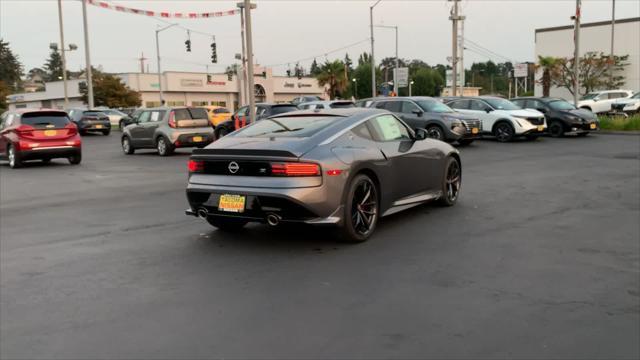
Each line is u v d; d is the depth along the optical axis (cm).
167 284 491
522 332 375
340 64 6606
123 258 580
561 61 5362
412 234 655
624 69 5269
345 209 593
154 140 1902
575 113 2192
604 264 528
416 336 371
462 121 1816
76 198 1019
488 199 884
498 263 534
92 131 3331
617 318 398
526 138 2186
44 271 540
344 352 349
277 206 567
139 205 922
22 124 1562
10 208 929
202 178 613
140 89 6650
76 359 347
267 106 2127
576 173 1185
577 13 2694
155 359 345
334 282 485
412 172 720
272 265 540
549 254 563
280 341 367
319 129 620
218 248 610
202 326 395
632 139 2097
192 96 7012
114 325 400
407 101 1931
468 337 368
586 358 338
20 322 410
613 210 783
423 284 476
